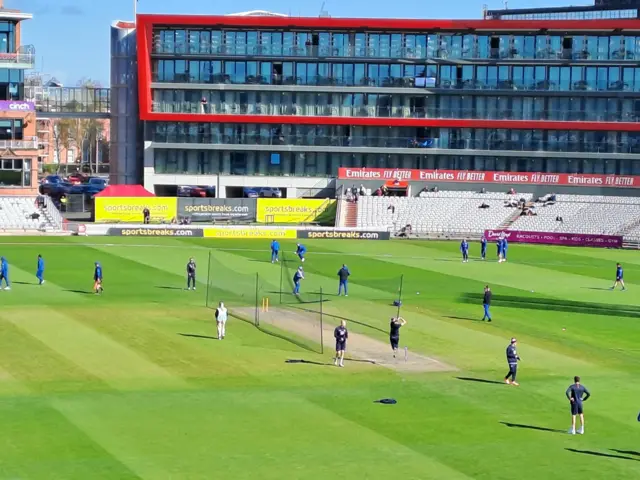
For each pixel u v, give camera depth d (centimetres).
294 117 13700
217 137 13862
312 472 3938
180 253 10131
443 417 4703
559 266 10062
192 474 3878
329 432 4422
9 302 7225
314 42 13750
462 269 9631
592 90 13762
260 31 13712
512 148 13900
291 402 4869
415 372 5534
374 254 10525
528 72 13800
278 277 8769
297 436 4356
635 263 10475
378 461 4081
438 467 4034
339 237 11819
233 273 8875
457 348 6159
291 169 13988
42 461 3981
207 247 10694
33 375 5269
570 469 4053
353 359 5784
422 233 12181
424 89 13712
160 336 6231
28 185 12544
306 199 12825
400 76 13812
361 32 13725
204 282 8344
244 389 5091
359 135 13925
